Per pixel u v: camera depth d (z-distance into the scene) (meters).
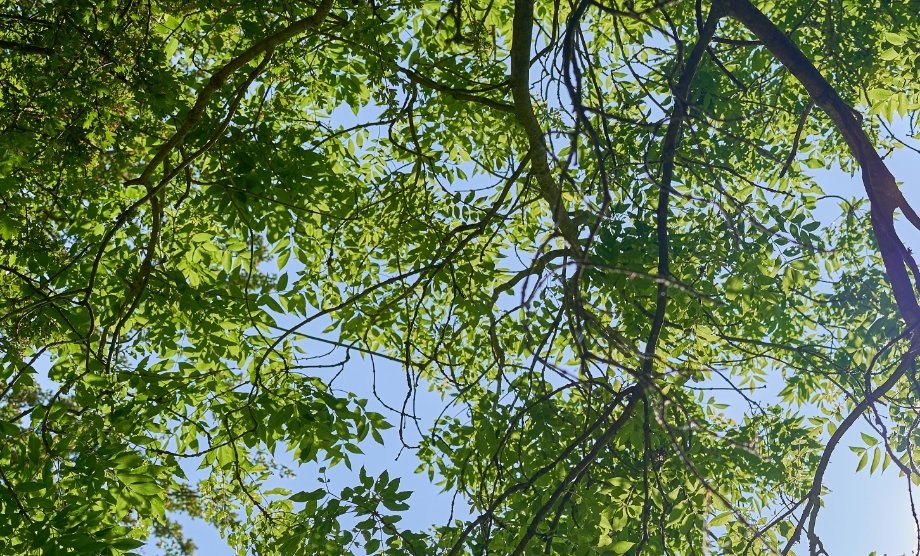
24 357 6.96
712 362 7.06
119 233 7.48
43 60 6.94
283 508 7.35
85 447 5.33
